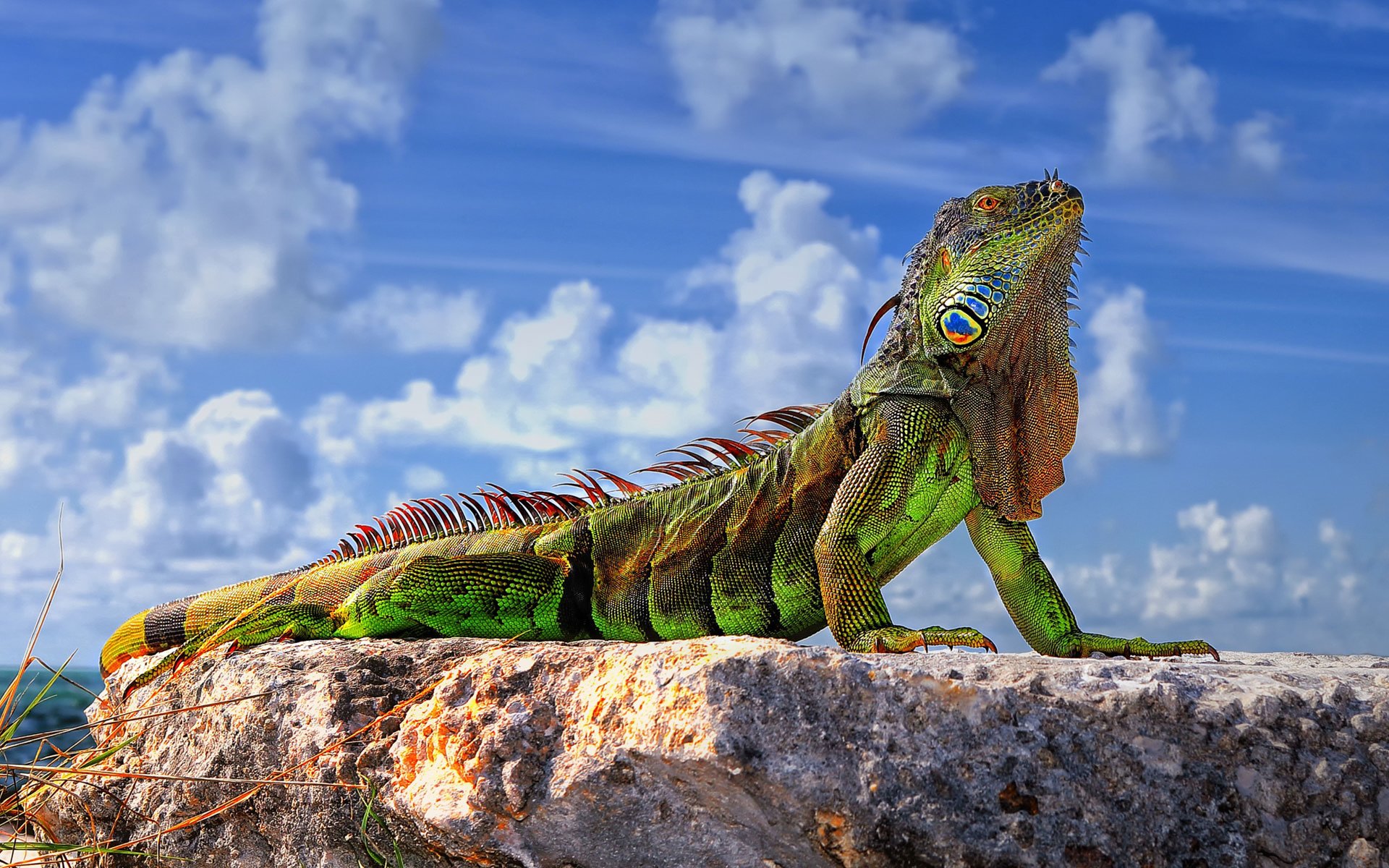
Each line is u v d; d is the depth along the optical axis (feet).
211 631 4.20
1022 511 3.95
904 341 4.00
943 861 3.18
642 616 4.17
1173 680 3.29
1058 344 3.95
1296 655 3.85
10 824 3.82
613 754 3.29
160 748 3.96
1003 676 3.29
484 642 3.84
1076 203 3.89
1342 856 3.18
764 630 4.09
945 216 4.00
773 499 4.09
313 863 3.62
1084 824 3.18
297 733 3.68
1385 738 3.23
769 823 3.25
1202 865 3.18
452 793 3.41
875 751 3.20
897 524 3.93
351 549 4.65
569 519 4.38
